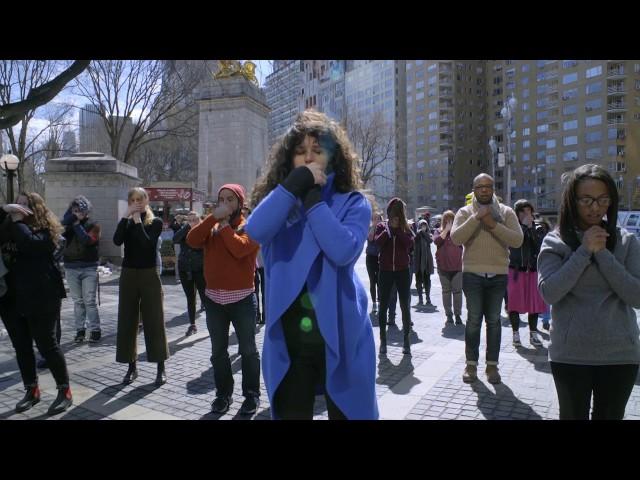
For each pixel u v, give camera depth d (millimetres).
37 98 6840
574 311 2625
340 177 2252
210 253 4371
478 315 5148
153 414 4309
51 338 4395
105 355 6402
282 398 2150
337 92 114812
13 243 4348
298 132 2211
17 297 4312
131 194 5094
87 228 7219
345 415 2055
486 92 101625
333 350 2018
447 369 5633
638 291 2480
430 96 99938
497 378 5086
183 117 31859
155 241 5105
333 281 2059
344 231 1991
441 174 99250
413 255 10586
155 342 5082
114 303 10633
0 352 6613
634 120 75125
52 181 16406
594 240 2510
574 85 80188
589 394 2619
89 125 33406
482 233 5109
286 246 2135
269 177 2318
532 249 6695
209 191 22609
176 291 12508
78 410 4414
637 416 3994
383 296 6301
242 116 22562
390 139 65188
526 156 88688
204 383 5211
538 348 6594
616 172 75375
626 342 2547
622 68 75125
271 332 2113
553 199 83375
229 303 4312
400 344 6945
